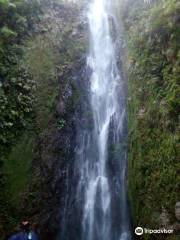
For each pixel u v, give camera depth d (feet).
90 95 34.27
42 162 26.50
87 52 37.99
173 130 22.13
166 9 27.68
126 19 41.55
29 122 27.73
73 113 31.22
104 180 28.50
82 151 30.04
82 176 28.84
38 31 35.45
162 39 27.43
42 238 24.21
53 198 25.98
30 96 29.14
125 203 26.00
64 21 40.65
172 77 24.26
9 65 29.53
